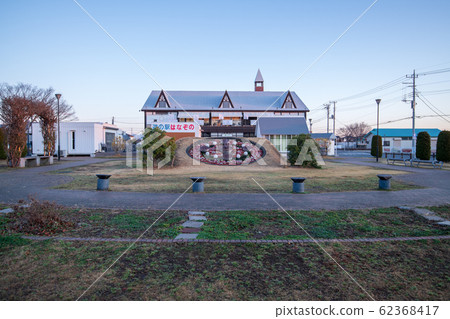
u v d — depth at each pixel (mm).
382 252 5410
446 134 29125
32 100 25750
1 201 9359
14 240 5734
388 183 12195
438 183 14219
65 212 7965
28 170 19781
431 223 7363
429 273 4602
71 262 4809
